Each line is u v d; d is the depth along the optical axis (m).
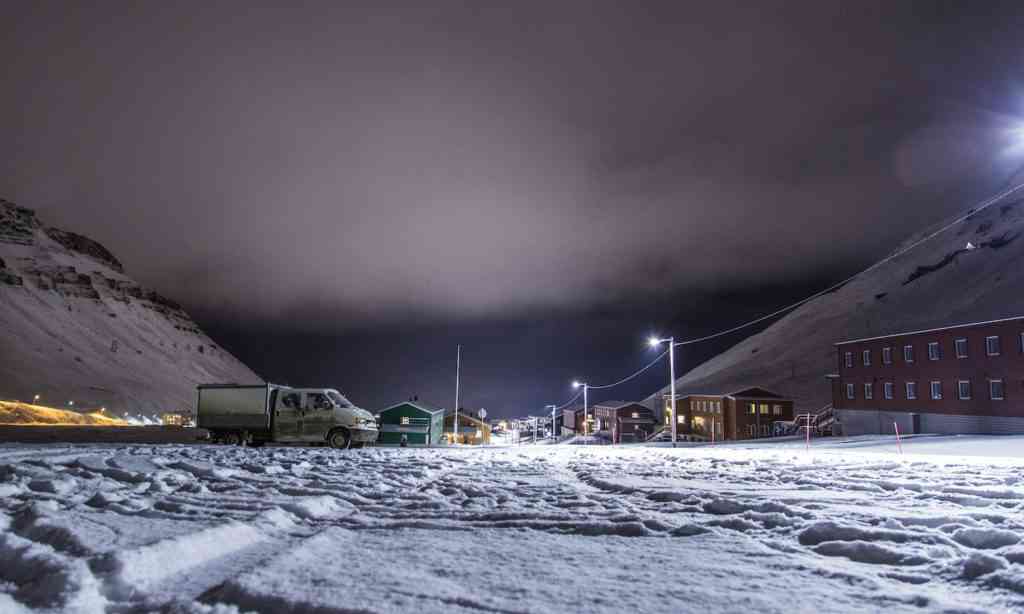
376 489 7.48
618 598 2.86
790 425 83.56
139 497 6.05
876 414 57.41
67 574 2.73
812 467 11.73
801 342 179.25
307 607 2.62
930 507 5.88
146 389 162.25
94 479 7.32
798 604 2.77
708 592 2.96
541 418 156.88
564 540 4.31
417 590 2.90
